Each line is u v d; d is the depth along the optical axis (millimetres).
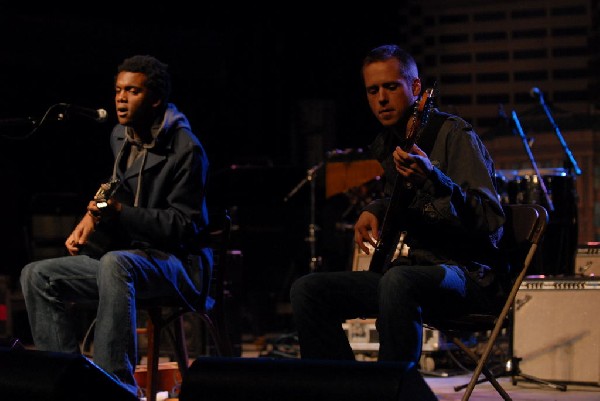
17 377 3938
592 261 9141
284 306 13656
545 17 16875
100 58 16422
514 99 17094
